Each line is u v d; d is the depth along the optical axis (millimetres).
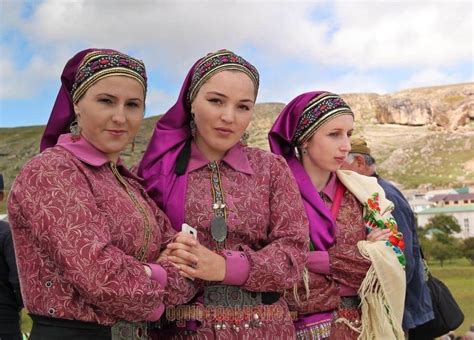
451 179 47219
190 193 2459
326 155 3059
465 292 15805
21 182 2010
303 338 2844
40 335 2014
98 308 2010
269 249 2363
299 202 2559
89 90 2180
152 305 1996
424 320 3699
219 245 2406
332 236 2988
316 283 2885
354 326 2963
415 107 64125
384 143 59906
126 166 2480
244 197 2461
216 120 2430
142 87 2260
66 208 1953
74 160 2113
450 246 24812
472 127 59312
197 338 2311
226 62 2459
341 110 3061
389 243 2980
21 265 2055
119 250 2004
